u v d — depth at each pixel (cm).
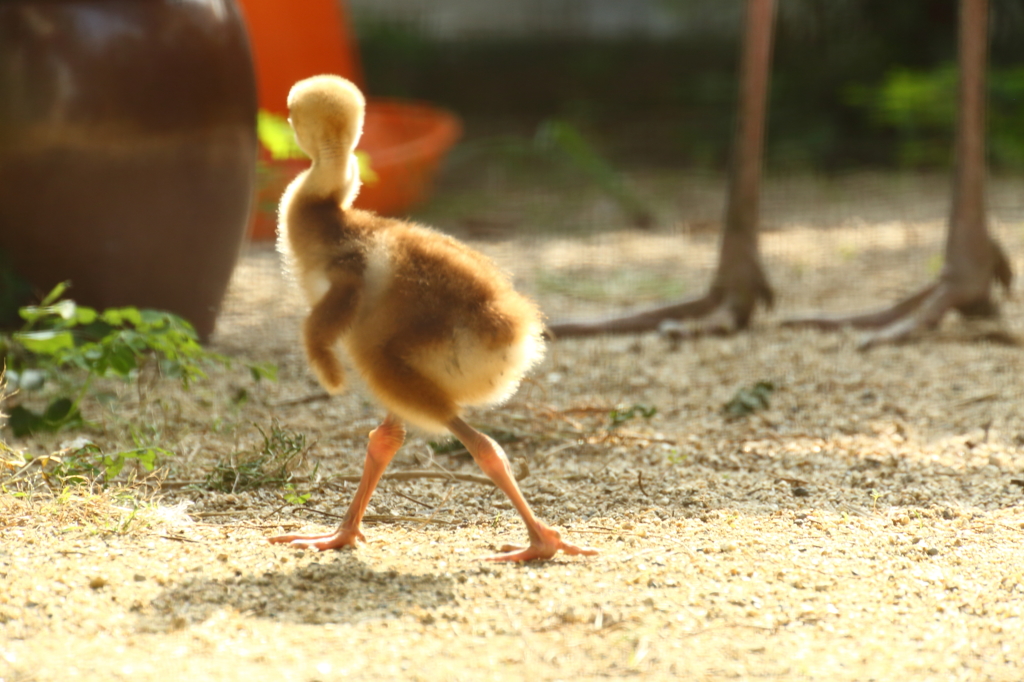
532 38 3728
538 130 2961
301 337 651
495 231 2066
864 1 2891
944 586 656
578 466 908
